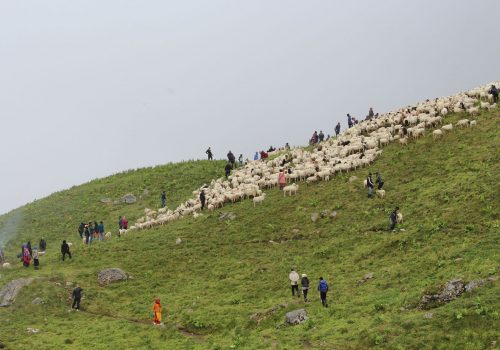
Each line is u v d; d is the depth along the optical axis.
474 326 27.86
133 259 52.75
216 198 63.91
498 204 43.34
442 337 27.78
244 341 33.41
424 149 60.47
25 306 43.88
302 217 54.44
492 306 28.80
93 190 83.94
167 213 65.94
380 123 72.38
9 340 37.44
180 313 40.59
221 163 87.19
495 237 38.34
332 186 59.34
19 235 69.62
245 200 62.81
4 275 51.06
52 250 61.69
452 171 53.31
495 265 33.31
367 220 49.78
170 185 80.06
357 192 55.81
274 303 39.22
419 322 29.56
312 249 47.91
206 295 43.59
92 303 44.62
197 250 52.91
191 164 88.75
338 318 33.81
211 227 57.69
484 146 56.00
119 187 83.06
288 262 46.50
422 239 42.56
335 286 39.38
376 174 58.38
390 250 42.94
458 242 39.78
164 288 46.50
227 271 47.66
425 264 37.78
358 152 65.69
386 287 36.66
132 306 43.62
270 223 55.09
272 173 69.25
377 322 31.30
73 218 73.81
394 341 28.53
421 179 54.09
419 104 74.50
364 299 35.38
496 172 49.22
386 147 65.19
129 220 70.00
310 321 33.91
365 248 44.72
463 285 31.70
